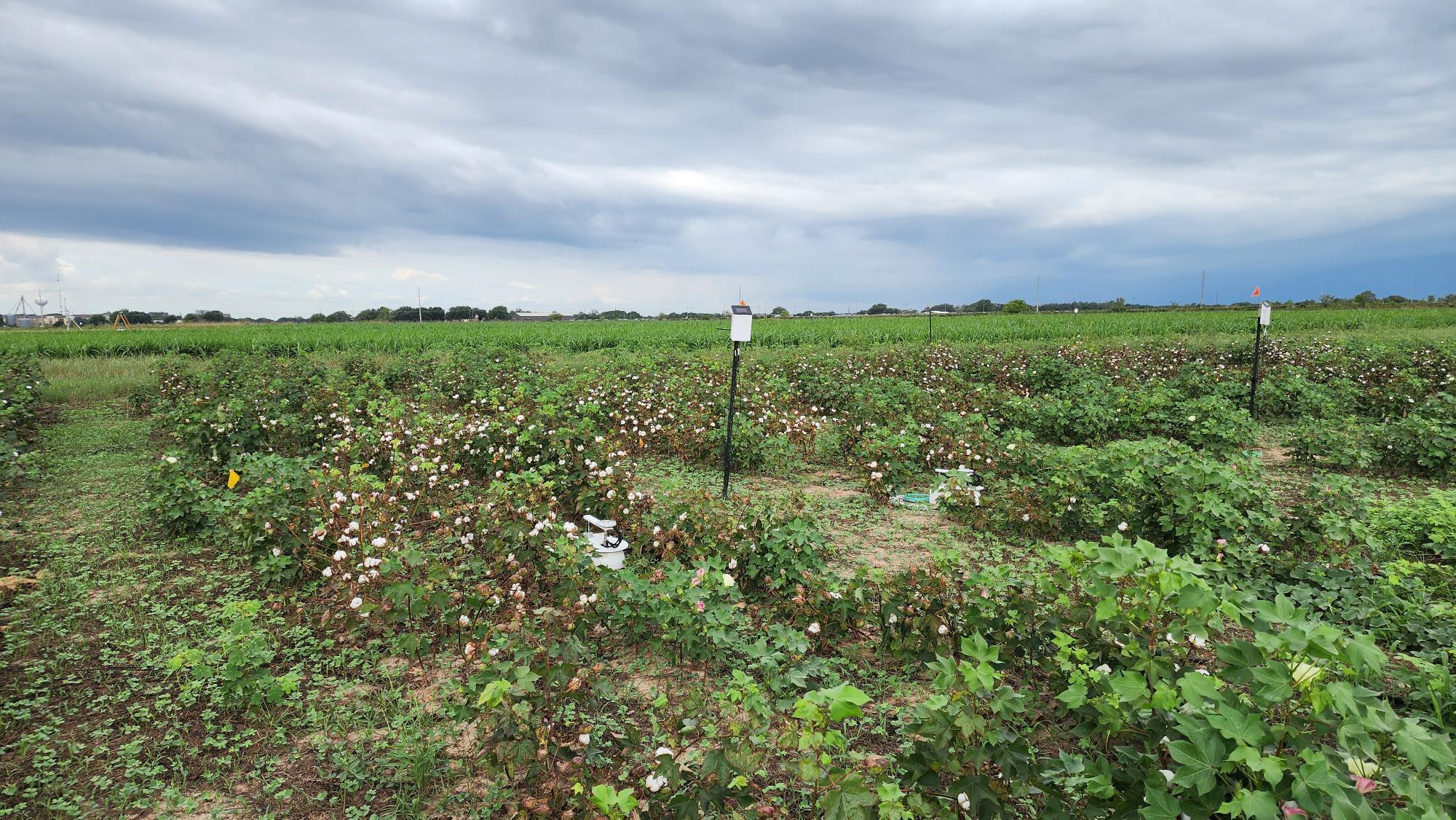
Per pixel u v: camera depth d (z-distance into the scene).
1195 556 5.92
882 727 3.90
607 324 40.94
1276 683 2.21
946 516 7.60
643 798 3.00
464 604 4.76
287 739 3.94
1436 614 4.54
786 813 2.89
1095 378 14.73
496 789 3.46
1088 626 3.71
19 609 5.35
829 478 9.30
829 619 4.72
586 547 5.21
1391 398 12.41
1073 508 6.79
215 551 6.58
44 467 9.49
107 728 3.99
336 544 5.56
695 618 4.42
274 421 9.95
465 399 13.62
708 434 9.52
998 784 2.69
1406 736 2.07
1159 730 2.61
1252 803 1.94
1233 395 13.25
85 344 23.81
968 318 47.62
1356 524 5.61
